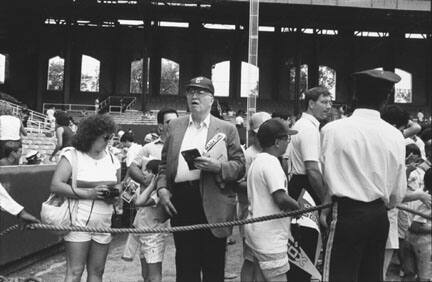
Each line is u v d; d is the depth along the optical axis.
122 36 42.53
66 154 4.62
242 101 42.38
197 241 4.77
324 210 4.65
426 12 34.47
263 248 4.49
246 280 5.28
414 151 6.61
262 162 4.55
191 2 34.53
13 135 9.09
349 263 3.89
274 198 4.46
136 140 32.88
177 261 4.81
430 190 5.38
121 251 8.37
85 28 42.25
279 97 42.94
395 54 43.31
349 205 3.89
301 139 5.09
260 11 36.38
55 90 42.69
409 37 43.47
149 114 36.88
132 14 38.28
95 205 4.58
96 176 4.64
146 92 39.69
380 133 3.91
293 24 39.59
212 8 36.91
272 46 43.12
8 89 42.28
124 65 42.59
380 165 3.87
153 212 5.32
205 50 43.09
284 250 4.54
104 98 42.12
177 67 44.94
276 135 4.55
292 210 4.50
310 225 4.88
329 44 43.28
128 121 35.09
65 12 38.16
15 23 40.22
